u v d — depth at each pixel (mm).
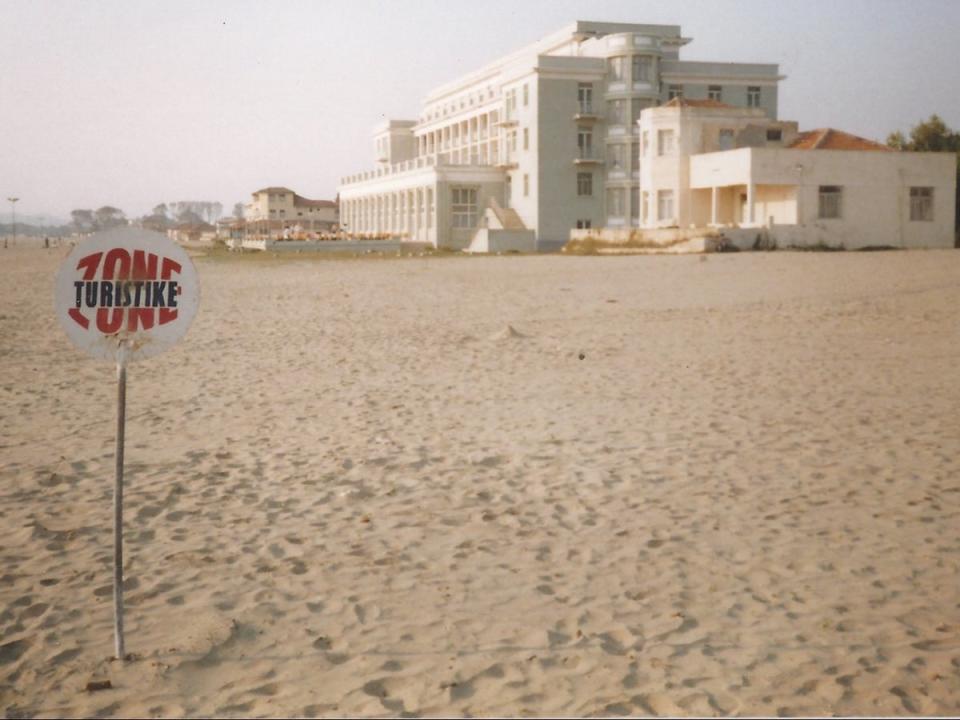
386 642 5336
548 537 7148
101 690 4773
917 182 59125
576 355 17422
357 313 26188
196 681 4887
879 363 15781
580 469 9148
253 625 5582
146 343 5148
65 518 7746
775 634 5379
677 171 64250
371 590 6125
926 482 8500
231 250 93000
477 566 6547
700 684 4781
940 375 14445
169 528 7461
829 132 61344
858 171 58281
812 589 6051
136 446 10422
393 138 120188
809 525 7340
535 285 35031
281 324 23578
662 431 10836
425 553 6824
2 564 6637
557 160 78375
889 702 4586
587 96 78562
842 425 10977
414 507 7980
